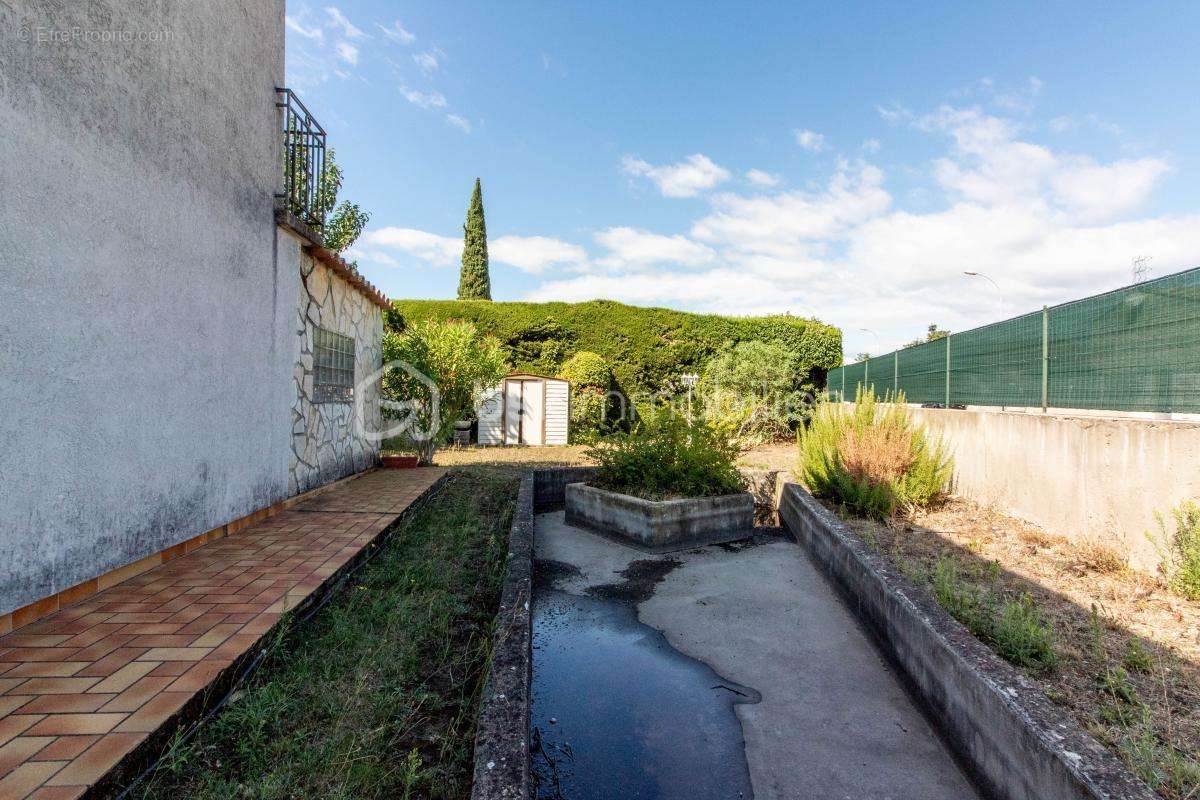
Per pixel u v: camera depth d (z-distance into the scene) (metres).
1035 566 4.45
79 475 2.92
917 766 2.30
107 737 1.81
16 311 2.55
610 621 3.84
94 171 3.00
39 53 2.67
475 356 10.79
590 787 2.16
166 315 3.61
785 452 13.09
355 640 2.87
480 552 4.64
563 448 14.10
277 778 1.83
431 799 1.84
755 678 3.06
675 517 5.53
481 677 2.53
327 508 5.59
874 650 3.40
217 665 2.30
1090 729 2.30
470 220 32.59
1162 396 4.39
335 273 6.88
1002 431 6.29
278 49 5.21
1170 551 3.97
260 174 4.89
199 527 4.03
